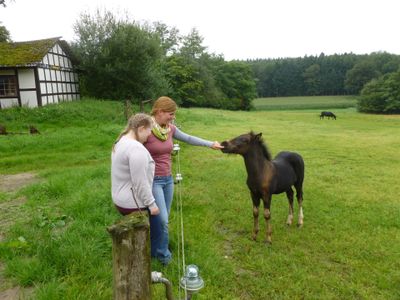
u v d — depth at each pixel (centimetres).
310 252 487
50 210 566
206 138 1547
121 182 345
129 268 245
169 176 412
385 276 424
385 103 6191
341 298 385
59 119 1917
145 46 2995
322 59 10669
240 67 6888
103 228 479
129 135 345
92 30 2916
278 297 383
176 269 409
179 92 5228
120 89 2988
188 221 569
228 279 409
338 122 3444
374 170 991
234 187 782
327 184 829
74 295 341
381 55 9969
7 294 355
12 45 2347
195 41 6038
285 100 9444
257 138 488
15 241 441
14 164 1015
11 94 2147
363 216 615
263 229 562
